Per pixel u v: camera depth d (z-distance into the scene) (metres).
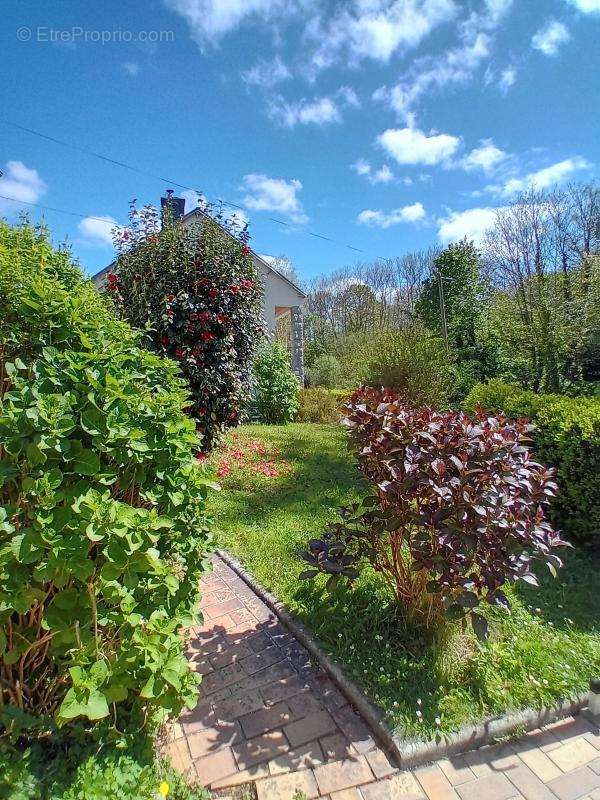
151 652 1.37
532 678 1.98
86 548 1.29
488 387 5.27
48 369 1.44
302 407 10.38
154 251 5.02
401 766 1.63
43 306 1.64
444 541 1.87
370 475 2.28
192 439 1.78
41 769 1.29
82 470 1.38
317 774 1.59
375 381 8.46
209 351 5.02
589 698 1.93
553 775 1.62
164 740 1.71
